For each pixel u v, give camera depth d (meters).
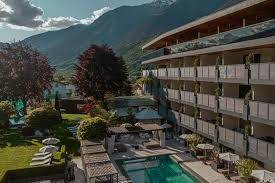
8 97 57.59
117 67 64.62
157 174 31.92
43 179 29.17
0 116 48.06
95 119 38.78
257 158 25.50
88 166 27.14
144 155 37.00
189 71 40.06
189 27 40.12
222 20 34.09
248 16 31.44
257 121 25.47
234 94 32.56
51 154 32.94
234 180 26.91
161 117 49.41
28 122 44.31
